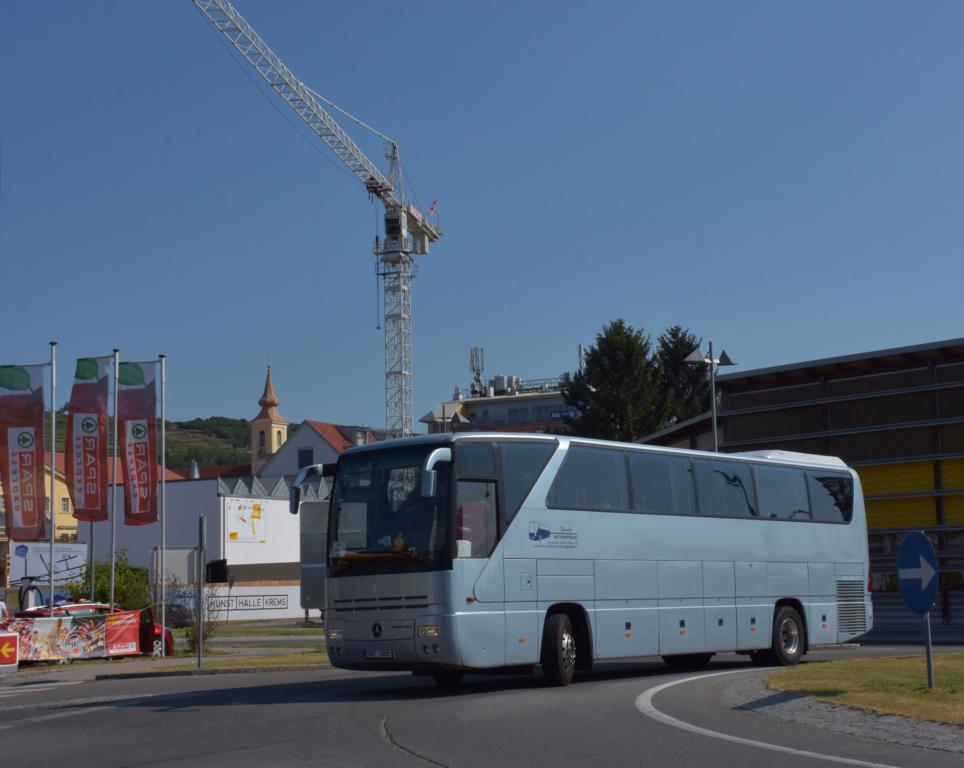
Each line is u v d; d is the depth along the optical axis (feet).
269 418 415.03
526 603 55.42
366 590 54.08
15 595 126.93
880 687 46.57
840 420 129.18
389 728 40.83
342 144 378.12
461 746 35.91
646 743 35.78
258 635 139.64
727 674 61.36
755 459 72.28
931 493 121.70
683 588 64.69
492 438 55.93
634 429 238.27
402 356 401.49
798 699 45.21
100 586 115.24
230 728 42.68
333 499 56.59
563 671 56.75
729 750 34.12
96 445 97.25
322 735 39.60
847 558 77.46
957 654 65.57
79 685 74.18
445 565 52.49
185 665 84.74
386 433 385.29
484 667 53.21
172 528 197.06
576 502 59.26
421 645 52.21
